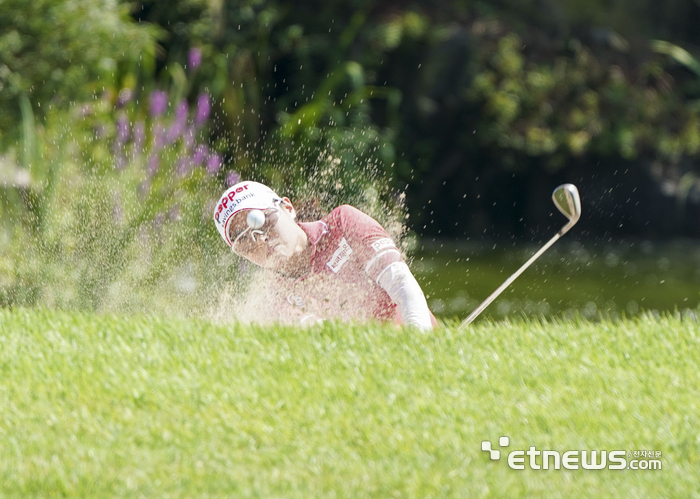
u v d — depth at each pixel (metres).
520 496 9.12
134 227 27.66
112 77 37.19
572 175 63.91
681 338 14.45
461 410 11.23
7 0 33.53
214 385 11.75
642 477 9.62
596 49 65.50
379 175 55.34
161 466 9.69
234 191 13.77
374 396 11.66
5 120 33.44
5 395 11.48
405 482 9.36
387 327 13.71
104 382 11.77
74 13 35.34
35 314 15.05
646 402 11.62
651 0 68.44
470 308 36.53
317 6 60.88
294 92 58.84
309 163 48.44
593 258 51.50
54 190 28.70
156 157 30.41
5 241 27.45
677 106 65.56
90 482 9.16
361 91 52.00
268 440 10.41
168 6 52.62
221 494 9.05
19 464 9.63
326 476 9.53
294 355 12.88
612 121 63.06
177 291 25.64
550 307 37.12
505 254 52.72
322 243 13.98
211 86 49.84
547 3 65.50
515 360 13.08
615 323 16.23
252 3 56.75
